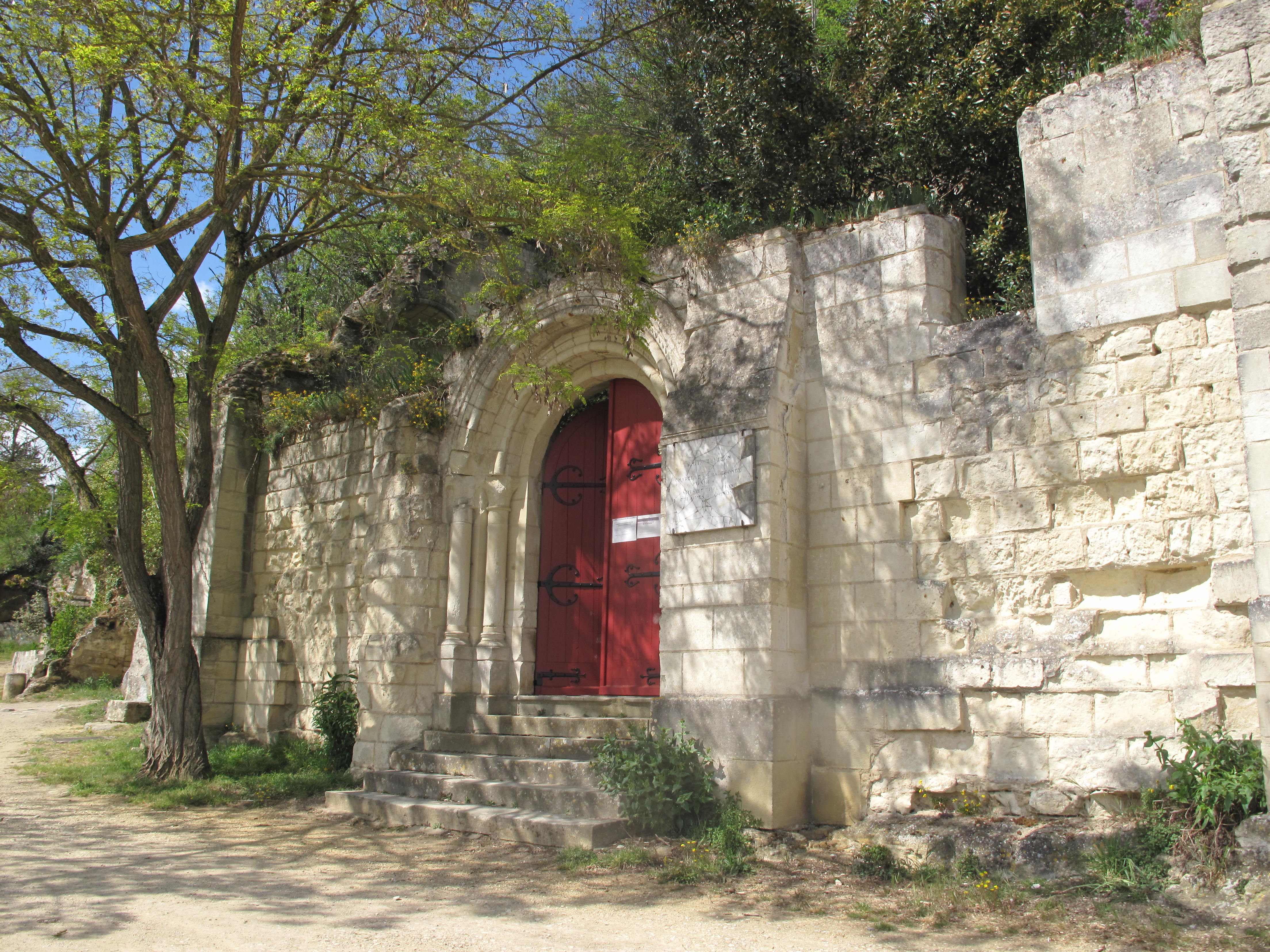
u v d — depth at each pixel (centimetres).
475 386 1159
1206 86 689
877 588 800
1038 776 699
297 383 1576
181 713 1172
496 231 1198
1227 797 581
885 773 770
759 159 1179
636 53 1380
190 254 1120
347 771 1138
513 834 813
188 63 885
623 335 1022
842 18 1611
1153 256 698
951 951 514
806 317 882
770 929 559
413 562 1131
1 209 1010
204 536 1498
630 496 1080
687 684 841
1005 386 759
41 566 2989
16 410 1262
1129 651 673
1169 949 503
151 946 517
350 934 547
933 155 1084
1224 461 649
